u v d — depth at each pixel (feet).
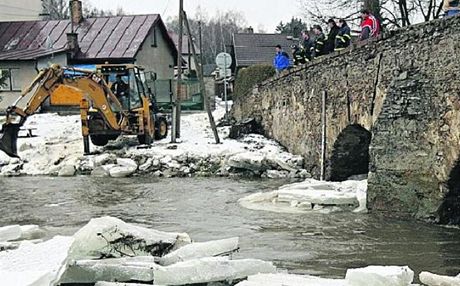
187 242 27.55
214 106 119.14
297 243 33.53
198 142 76.59
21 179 65.46
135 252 25.38
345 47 52.80
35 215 44.73
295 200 44.55
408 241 33.19
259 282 21.04
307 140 62.18
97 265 21.40
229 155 67.05
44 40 113.50
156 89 106.63
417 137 37.63
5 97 104.78
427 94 36.88
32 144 74.38
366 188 43.73
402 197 38.65
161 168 66.85
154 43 119.85
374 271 20.75
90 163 69.00
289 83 68.23
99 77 70.74
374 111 44.14
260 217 41.09
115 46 111.04
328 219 39.50
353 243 33.17
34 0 139.03
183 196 51.70
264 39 159.43
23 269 19.01
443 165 35.58
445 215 36.55
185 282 21.65
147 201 49.65
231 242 26.66
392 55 40.93
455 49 34.14
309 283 20.89
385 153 39.60
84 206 48.16
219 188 55.83
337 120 52.47
